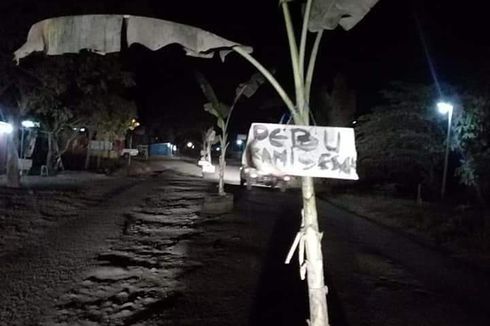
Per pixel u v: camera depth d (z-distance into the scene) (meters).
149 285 7.05
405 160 21.67
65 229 10.66
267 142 3.50
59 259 8.22
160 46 4.01
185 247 9.44
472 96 13.88
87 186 18.72
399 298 7.00
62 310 6.00
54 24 4.09
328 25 3.75
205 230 11.26
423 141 20.11
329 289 7.23
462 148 15.74
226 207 14.24
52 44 4.12
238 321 5.78
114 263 8.12
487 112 13.38
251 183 22.02
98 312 5.98
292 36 3.64
